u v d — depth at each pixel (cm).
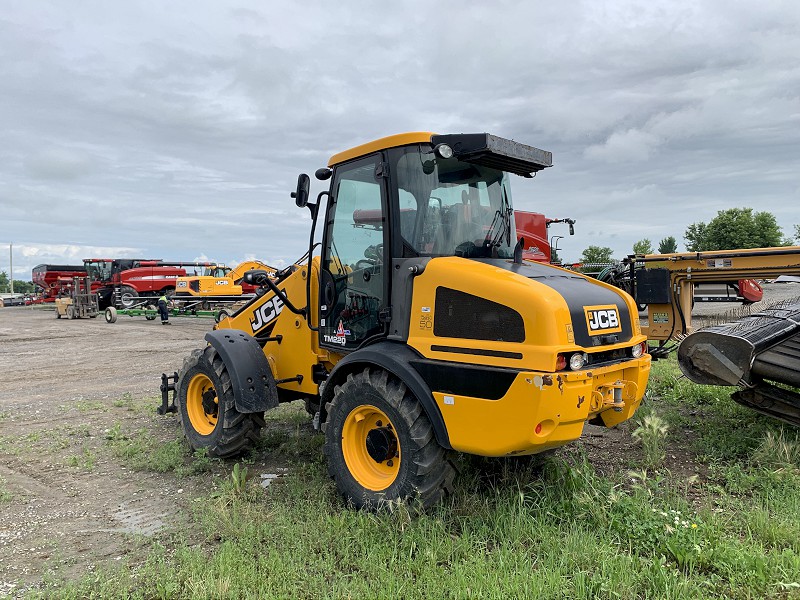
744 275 890
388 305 427
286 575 320
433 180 430
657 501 409
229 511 409
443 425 374
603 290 423
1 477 512
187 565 333
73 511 437
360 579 315
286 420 678
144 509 439
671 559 333
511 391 345
